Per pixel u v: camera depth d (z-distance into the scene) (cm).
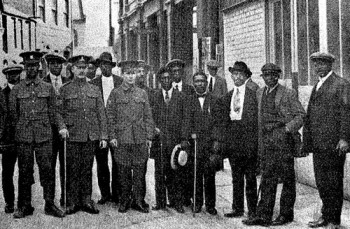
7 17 2192
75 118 731
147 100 742
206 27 1530
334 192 647
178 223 678
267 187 661
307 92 911
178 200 738
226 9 1305
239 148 677
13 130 719
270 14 1097
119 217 713
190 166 740
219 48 1359
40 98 712
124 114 734
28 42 2455
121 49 3131
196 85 741
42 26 2667
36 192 871
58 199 823
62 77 892
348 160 791
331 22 852
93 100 740
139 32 2569
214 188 722
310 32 930
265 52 1106
